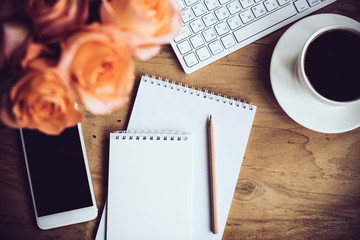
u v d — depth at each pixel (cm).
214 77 59
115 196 57
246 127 59
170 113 59
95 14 32
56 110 30
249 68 59
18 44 30
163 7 31
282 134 59
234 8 56
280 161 59
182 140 58
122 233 57
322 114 53
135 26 28
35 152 56
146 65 59
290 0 57
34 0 29
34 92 28
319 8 57
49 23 28
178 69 59
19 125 32
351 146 59
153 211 57
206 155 59
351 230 58
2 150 58
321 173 59
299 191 59
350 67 50
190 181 58
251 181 59
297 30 54
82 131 58
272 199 59
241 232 59
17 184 58
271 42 59
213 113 59
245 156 59
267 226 59
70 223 57
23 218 58
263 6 57
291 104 54
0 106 30
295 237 59
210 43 57
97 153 59
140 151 58
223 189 59
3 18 31
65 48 27
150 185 58
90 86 28
